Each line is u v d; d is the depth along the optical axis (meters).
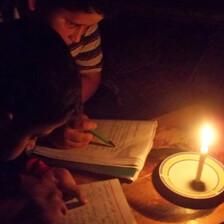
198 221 1.09
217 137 1.41
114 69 3.28
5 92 0.87
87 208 1.10
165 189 1.18
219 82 3.02
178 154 1.29
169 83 3.07
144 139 1.37
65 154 1.31
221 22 3.89
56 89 0.86
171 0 4.18
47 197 1.10
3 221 1.05
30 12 1.58
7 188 1.14
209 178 1.22
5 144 0.96
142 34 3.81
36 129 0.92
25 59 0.85
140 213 1.11
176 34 3.78
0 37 0.89
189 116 1.53
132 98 2.91
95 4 1.29
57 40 0.90
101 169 1.24
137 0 4.25
